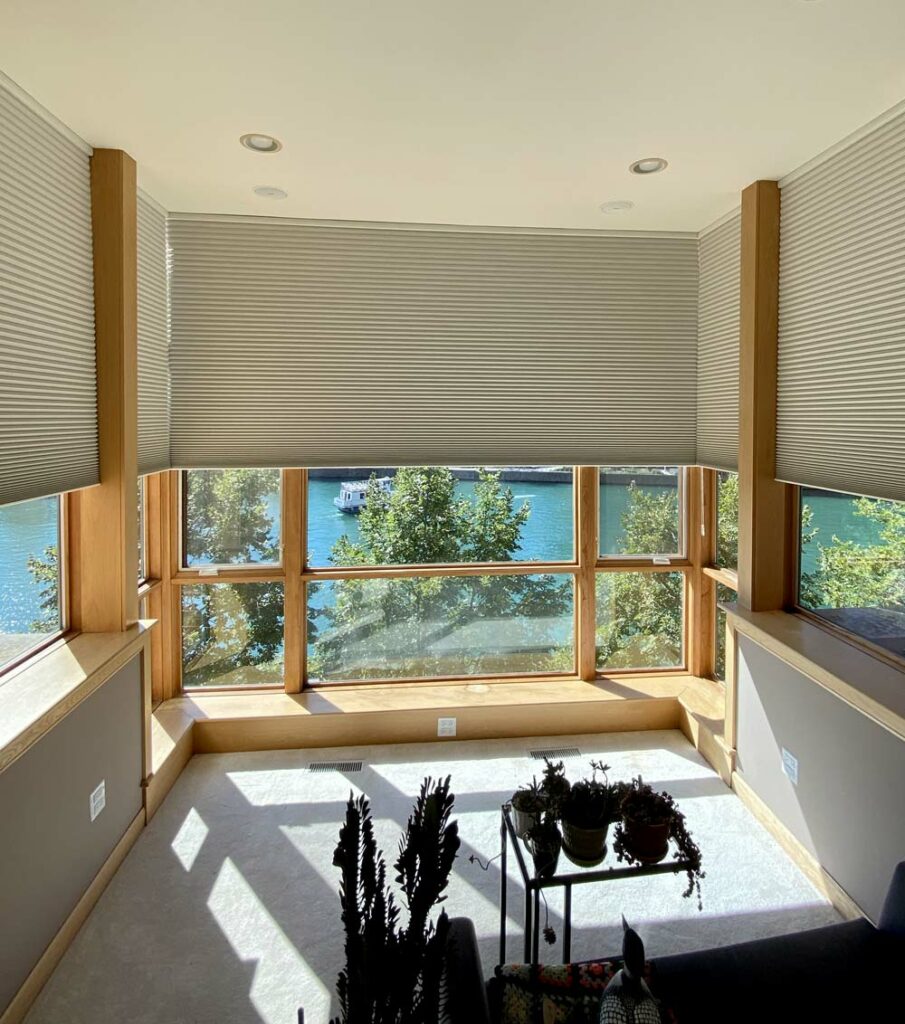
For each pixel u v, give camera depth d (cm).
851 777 245
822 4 180
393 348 364
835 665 251
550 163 282
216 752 371
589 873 190
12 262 218
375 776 346
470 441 375
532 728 391
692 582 420
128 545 285
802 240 288
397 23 188
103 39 195
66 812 233
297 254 353
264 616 399
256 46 199
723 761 342
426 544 407
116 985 218
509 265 368
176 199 326
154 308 331
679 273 379
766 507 314
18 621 247
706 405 376
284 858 280
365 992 112
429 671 414
